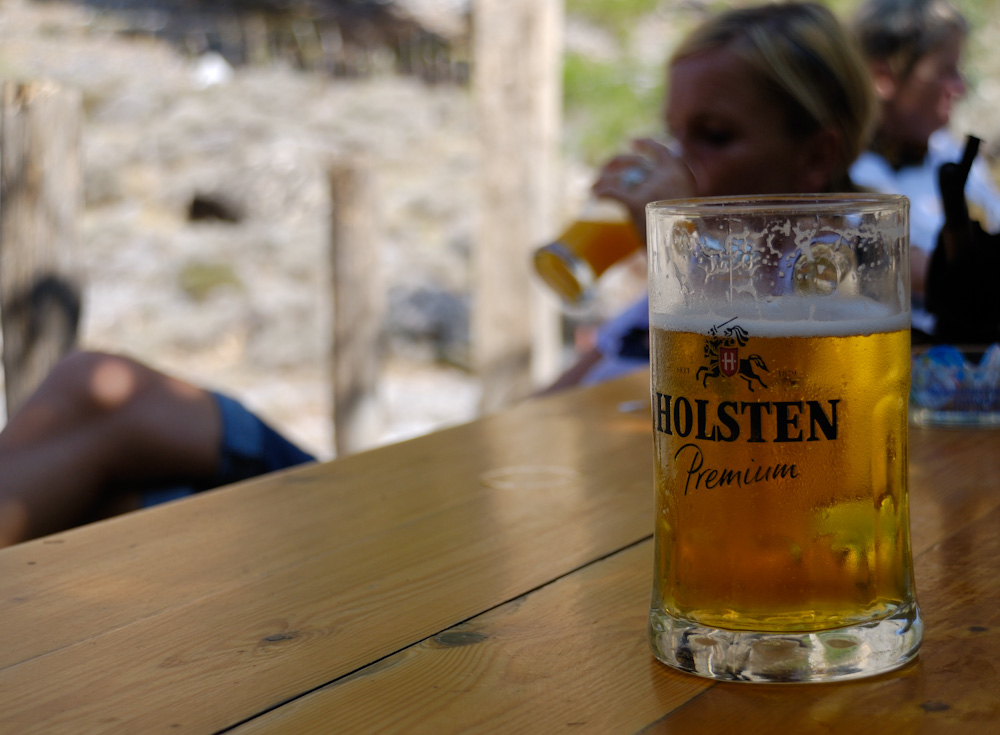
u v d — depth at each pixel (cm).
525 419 133
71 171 300
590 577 79
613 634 69
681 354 61
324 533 92
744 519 60
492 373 428
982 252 119
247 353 694
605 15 939
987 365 122
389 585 79
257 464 148
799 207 58
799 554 59
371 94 1077
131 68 1051
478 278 429
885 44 266
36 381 297
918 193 263
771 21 180
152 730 58
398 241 815
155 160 889
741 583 60
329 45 1202
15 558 88
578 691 61
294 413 611
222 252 779
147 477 141
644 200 158
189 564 85
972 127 796
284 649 68
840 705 58
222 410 146
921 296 204
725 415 59
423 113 1062
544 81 419
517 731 56
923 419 124
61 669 66
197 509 101
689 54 184
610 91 857
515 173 418
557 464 111
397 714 59
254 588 79
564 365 596
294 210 868
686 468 61
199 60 1117
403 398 630
